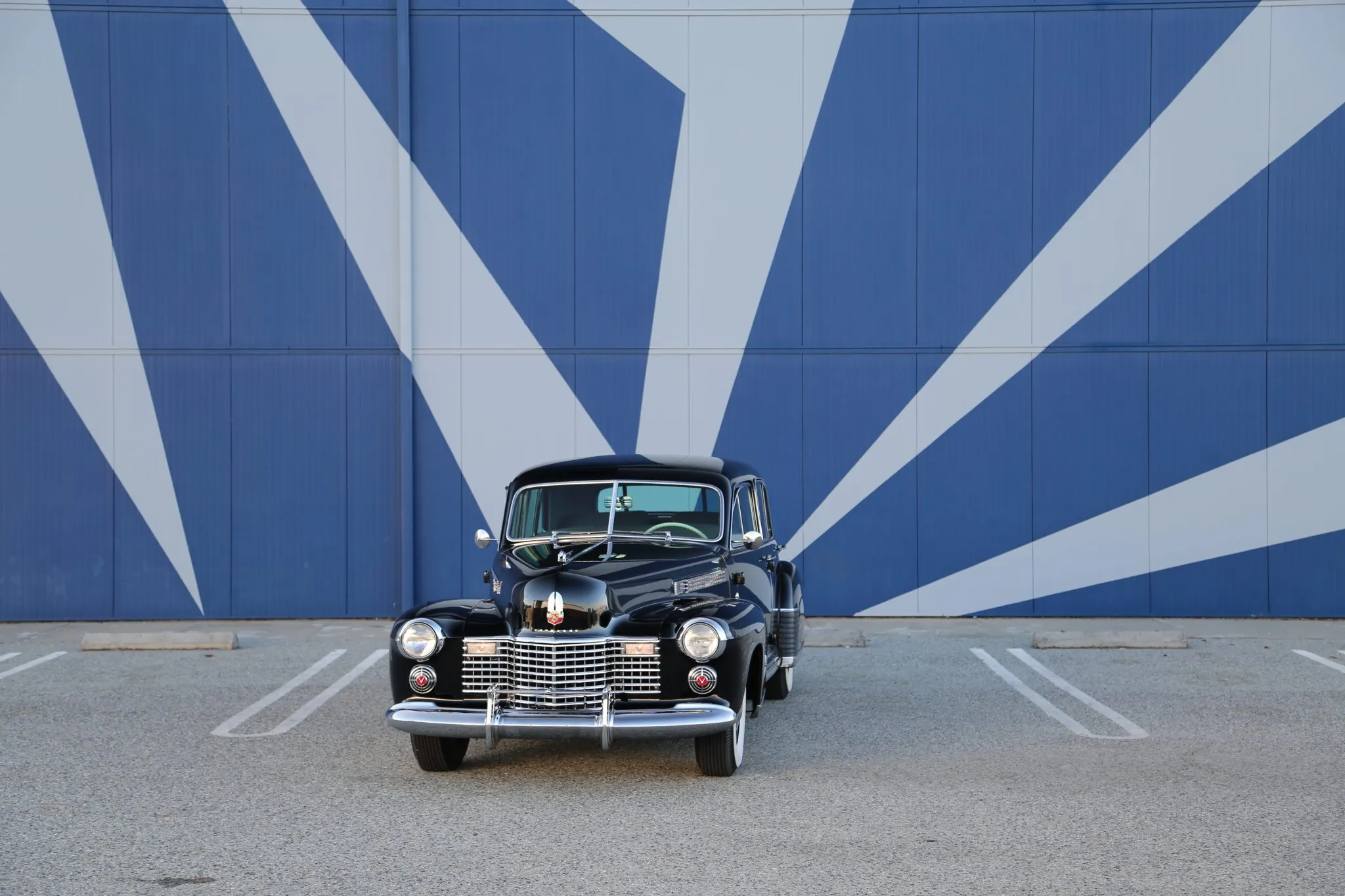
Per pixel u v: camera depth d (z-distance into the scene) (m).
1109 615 12.38
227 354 12.55
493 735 5.94
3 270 12.41
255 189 12.53
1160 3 12.32
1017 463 12.45
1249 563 12.30
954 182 12.48
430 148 12.57
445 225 12.57
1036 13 12.41
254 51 12.51
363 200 12.57
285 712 8.04
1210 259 12.33
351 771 6.50
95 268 12.47
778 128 12.52
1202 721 7.65
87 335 12.46
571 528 7.32
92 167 12.45
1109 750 6.89
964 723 7.68
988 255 12.47
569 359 12.59
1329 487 12.25
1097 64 12.38
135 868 4.91
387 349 12.61
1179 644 10.59
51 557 12.48
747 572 7.32
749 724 7.67
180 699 8.48
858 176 12.50
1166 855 5.02
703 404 12.59
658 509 7.29
